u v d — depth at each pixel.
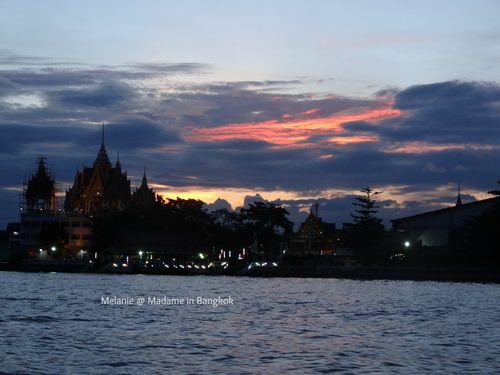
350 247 197.25
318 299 99.56
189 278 176.38
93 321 68.62
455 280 156.25
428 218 183.00
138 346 52.84
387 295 108.19
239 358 48.16
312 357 48.62
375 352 50.81
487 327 66.19
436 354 50.06
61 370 43.69
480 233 156.38
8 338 56.28
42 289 120.44
